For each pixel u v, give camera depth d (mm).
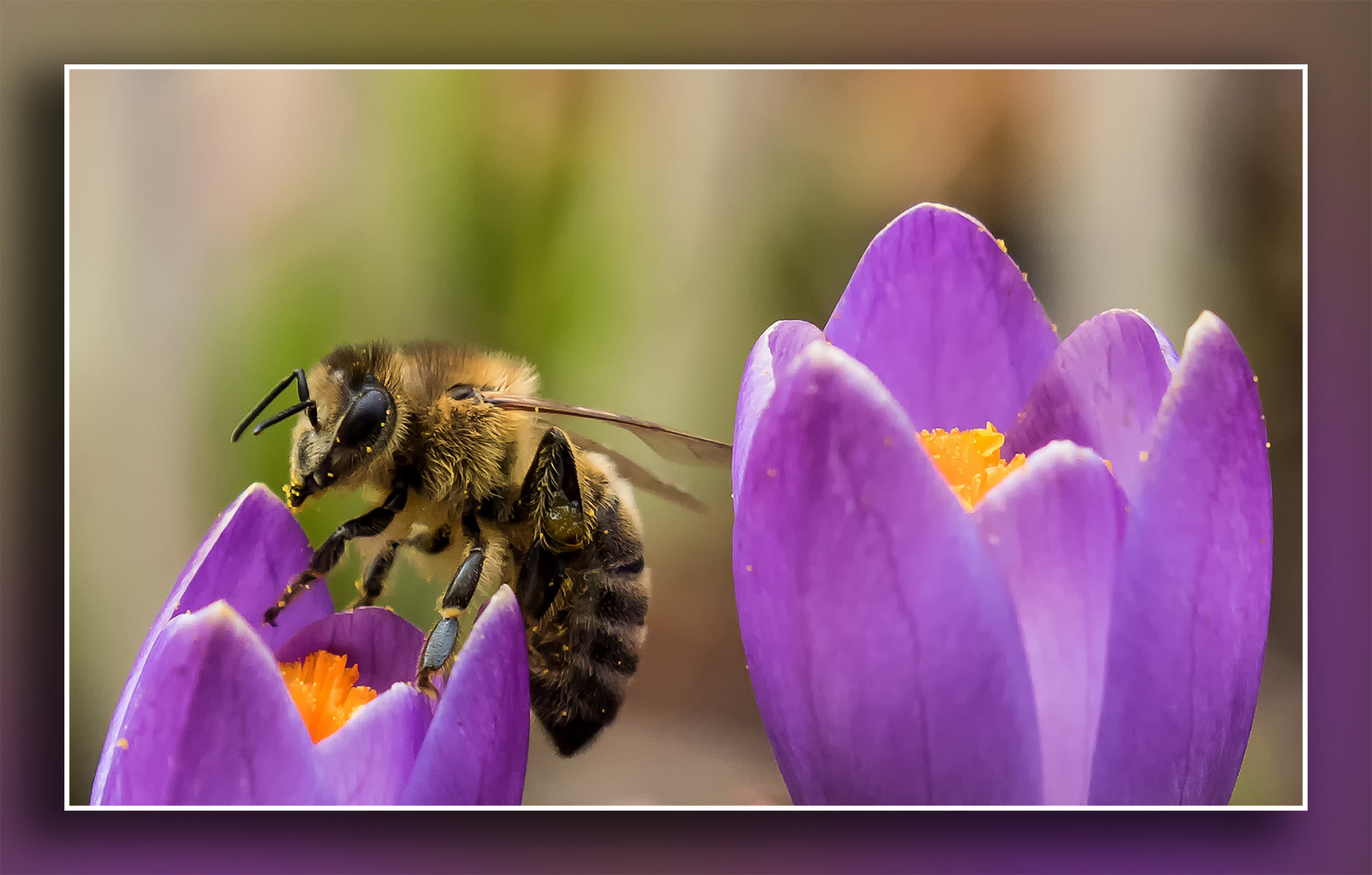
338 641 171
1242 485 166
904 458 165
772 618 166
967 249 171
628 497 177
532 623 176
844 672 166
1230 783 167
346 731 168
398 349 176
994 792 166
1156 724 166
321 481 174
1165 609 166
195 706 167
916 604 165
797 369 166
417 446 175
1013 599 166
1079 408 170
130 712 167
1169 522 166
